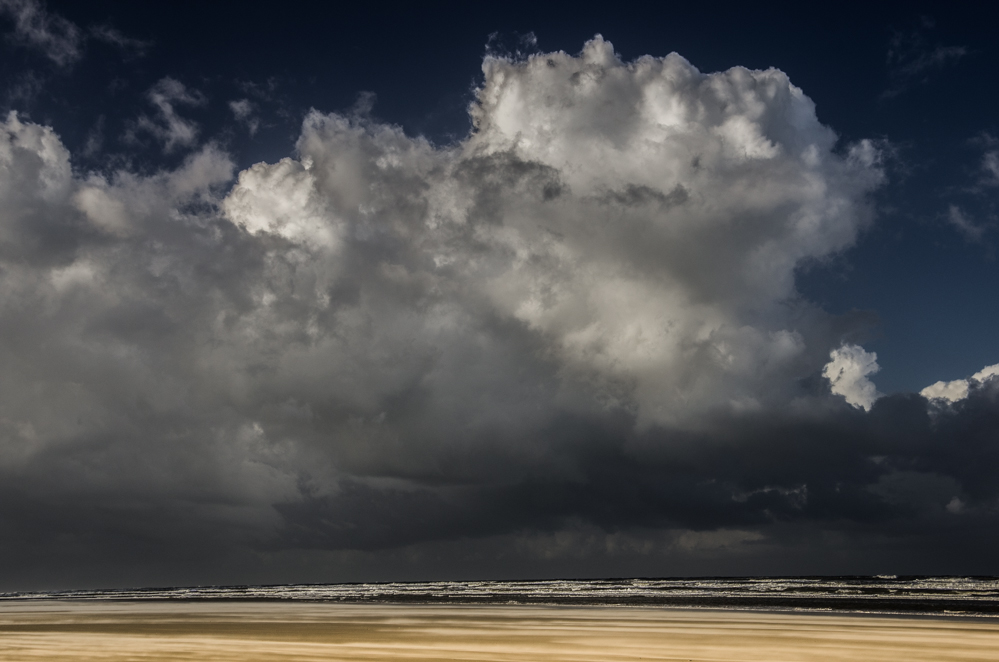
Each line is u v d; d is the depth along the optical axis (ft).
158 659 76.89
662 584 513.04
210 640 98.63
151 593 565.94
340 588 609.01
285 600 296.10
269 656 80.02
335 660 77.25
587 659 81.10
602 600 256.93
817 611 176.55
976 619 144.15
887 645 96.07
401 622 140.36
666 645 95.50
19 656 80.64
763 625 129.49
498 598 288.71
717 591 345.51
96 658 77.87
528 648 90.84
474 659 79.30
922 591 317.22
